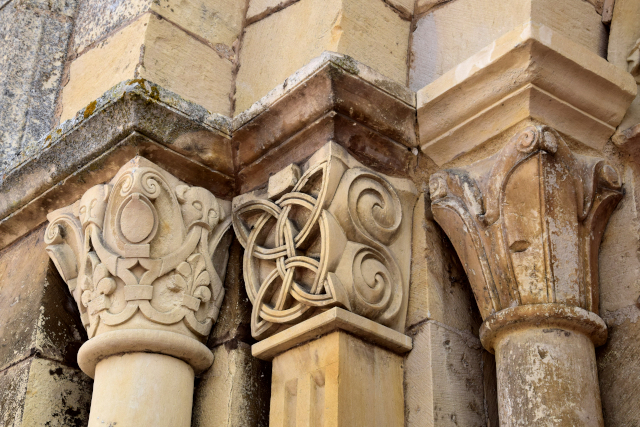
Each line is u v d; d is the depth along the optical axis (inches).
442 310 77.6
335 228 73.9
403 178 81.2
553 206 71.4
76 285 83.8
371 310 73.9
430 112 79.4
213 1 94.1
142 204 77.7
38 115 102.9
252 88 89.4
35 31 108.9
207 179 84.1
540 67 72.7
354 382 71.3
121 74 87.3
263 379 80.9
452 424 72.6
